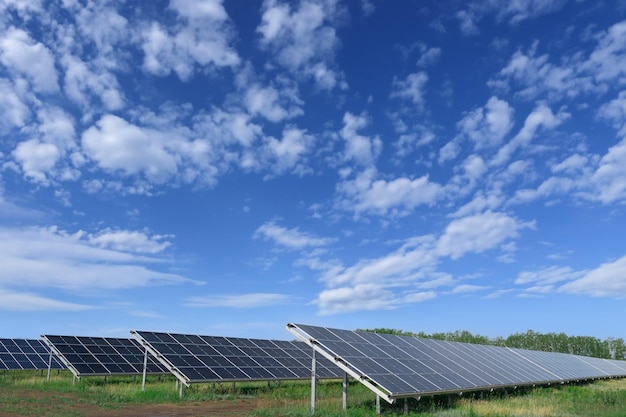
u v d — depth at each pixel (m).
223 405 24.28
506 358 40.97
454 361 31.17
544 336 96.50
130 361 37.62
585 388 40.97
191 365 28.06
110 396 26.30
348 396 27.75
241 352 33.97
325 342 22.33
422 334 80.38
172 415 20.48
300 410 20.98
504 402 27.03
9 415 19.61
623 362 73.81
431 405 24.30
